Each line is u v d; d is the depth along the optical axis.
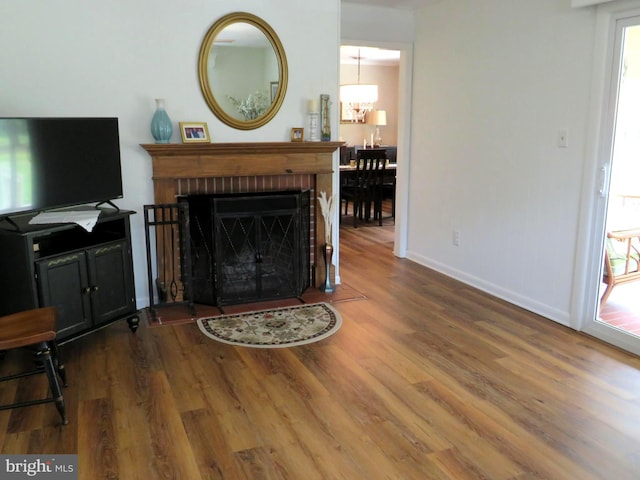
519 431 2.30
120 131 3.53
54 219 2.91
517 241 3.90
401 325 3.53
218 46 3.69
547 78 3.52
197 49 3.64
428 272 4.84
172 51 3.58
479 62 4.12
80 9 3.30
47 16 3.22
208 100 3.71
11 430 2.29
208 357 3.03
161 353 3.07
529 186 3.74
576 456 2.13
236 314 3.69
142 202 3.68
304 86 4.02
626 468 2.06
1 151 2.70
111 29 3.40
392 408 2.49
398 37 4.88
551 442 2.22
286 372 2.84
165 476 2.00
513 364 2.95
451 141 4.54
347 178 7.52
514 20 3.75
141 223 3.70
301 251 4.01
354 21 4.65
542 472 2.03
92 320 3.08
